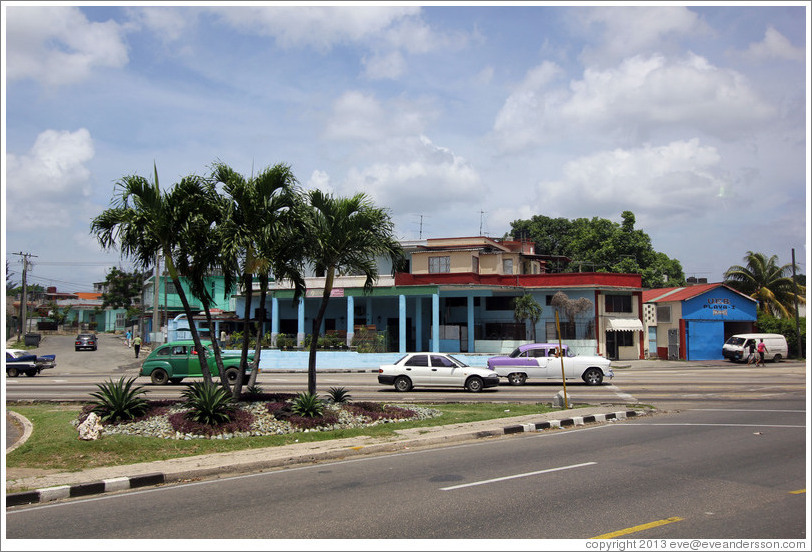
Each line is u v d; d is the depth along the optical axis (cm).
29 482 920
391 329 4584
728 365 4034
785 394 2180
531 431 1448
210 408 1327
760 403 1919
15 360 3130
